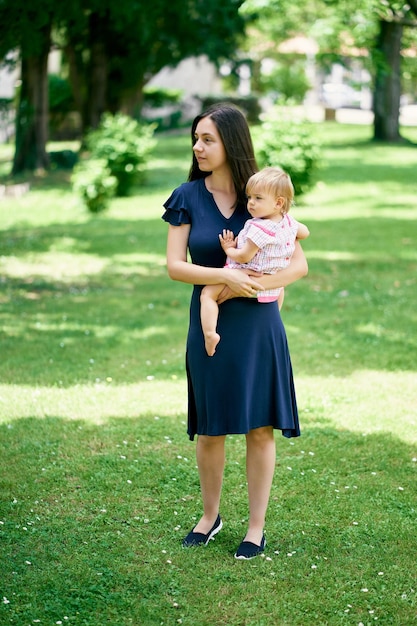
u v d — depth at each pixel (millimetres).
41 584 3383
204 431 3613
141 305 8859
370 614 3195
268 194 3395
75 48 24922
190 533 3818
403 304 8766
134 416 5504
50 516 4035
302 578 3471
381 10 12711
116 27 21016
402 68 29203
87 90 25734
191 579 3453
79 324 7996
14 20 17953
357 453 4891
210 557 3652
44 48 21000
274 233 3412
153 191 18688
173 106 37812
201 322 3502
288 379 3664
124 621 3139
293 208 16219
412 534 3865
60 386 6145
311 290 9539
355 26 15508
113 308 8711
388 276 10250
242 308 3508
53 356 6895
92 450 4914
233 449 4949
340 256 11641
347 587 3400
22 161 21781
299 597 3322
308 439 5113
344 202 16906
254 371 3539
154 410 5625
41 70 21328
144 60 24891
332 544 3770
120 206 16938
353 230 13758
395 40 27734
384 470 4648
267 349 3559
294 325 7938
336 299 9047
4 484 4402
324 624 3139
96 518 4008
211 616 3191
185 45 25016
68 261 11484
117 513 4078
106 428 5273
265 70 47094
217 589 3381
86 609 3213
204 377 3541
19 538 3791
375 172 21203
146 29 21484
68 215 15922
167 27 24062
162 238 13219
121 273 10695
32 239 13055
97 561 3594
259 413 3576
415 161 23516
